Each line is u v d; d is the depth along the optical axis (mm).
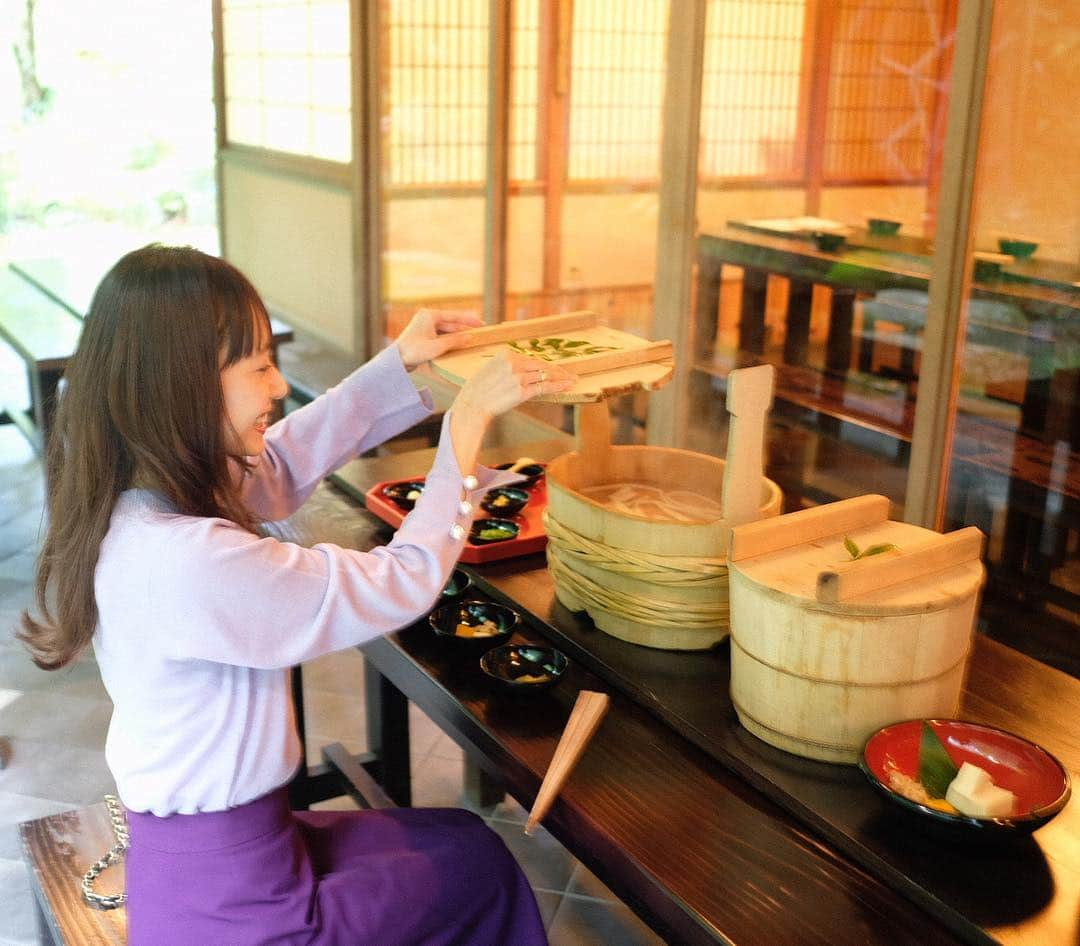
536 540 2145
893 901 1273
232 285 1422
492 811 2783
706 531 1677
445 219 4746
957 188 2588
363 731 3150
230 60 6902
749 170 3250
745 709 1538
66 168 11242
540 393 1566
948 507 2787
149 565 1389
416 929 1571
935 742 1421
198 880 1489
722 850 1354
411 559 1491
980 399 2646
